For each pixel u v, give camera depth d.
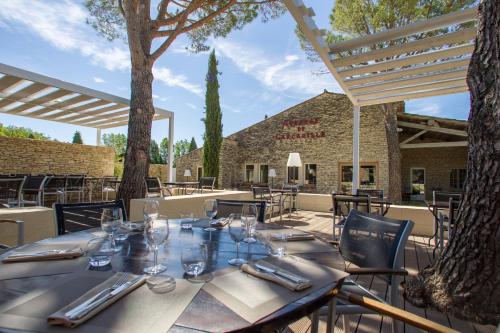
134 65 4.57
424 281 2.21
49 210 3.14
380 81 4.54
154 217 1.74
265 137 13.92
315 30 3.24
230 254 1.33
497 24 1.76
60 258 1.20
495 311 1.76
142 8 4.64
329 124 12.38
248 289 0.93
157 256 1.28
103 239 1.52
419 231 4.93
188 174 13.19
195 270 1.05
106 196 8.82
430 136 12.45
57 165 8.70
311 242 1.62
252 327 0.71
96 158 9.85
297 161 8.62
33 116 8.33
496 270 1.77
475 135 1.88
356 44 3.51
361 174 11.48
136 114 4.55
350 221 1.89
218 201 2.60
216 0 5.16
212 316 0.75
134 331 0.67
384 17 6.19
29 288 0.90
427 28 3.10
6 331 0.66
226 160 13.62
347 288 1.58
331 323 1.26
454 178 12.77
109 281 0.95
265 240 1.50
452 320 2.00
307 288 0.95
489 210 1.80
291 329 1.86
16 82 5.34
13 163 7.69
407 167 13.65
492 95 1.78
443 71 4.10
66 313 0.71
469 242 1.89
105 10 5.74
